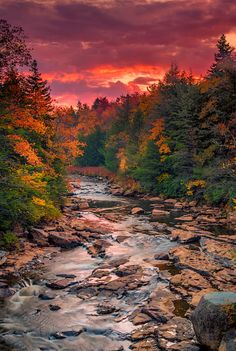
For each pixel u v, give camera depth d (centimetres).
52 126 3089
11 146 2159
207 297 1074
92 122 11731
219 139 3359
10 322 1211
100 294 1419
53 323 1204
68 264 1808
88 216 3094
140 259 1867
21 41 2156
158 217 3034
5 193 2011
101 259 1902
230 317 995
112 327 1170
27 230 2278
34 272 1683
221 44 5816
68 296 1419
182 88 4597
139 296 1391
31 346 1070
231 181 3127
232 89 3309
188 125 3688
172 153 4344
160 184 4419
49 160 2978
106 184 6169
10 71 2186
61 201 3322
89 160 9169
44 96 3177
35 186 2166
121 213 3269
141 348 1037
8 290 1441
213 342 997
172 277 1549
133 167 5488
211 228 2530
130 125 6262
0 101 2062
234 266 1683
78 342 1091
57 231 2384
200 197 3684
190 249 2009
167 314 1223
